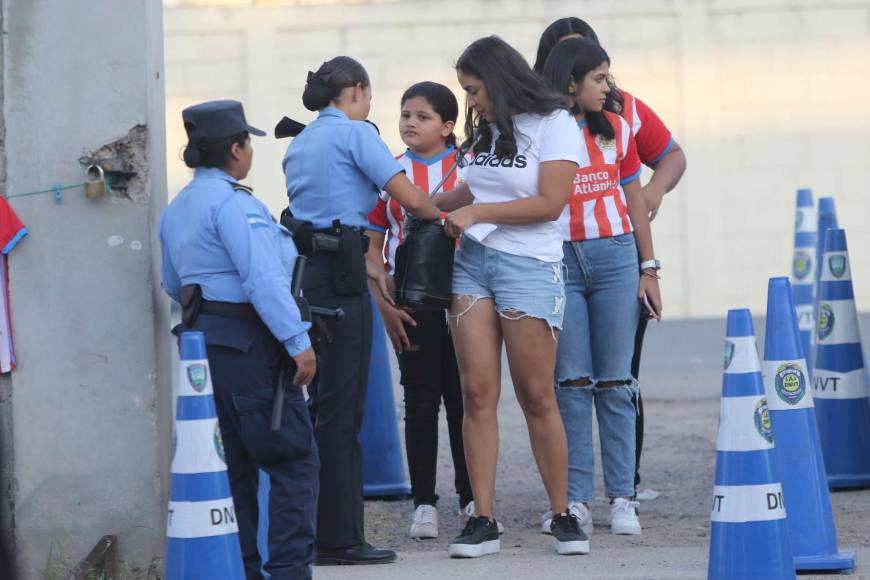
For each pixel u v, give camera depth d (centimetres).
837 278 2084
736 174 4753
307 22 4716
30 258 1512
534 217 1546
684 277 4778
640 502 2017
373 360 2134
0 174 1512
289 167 1609
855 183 4731
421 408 1809
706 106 4731
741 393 1365
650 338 4172
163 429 1551
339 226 1563
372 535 1853
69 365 1520
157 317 1530
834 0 4697
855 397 2070
